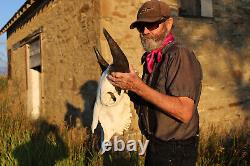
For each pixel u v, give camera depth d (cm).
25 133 592
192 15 679
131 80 236
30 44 1061
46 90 880
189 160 267
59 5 771
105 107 285
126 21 600
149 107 273
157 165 270
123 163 446
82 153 468
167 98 239
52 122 795
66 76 743
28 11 995
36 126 692
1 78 1566
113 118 285
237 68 715
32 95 1063
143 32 268
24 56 1102
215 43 690
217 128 659
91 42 620
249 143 548
